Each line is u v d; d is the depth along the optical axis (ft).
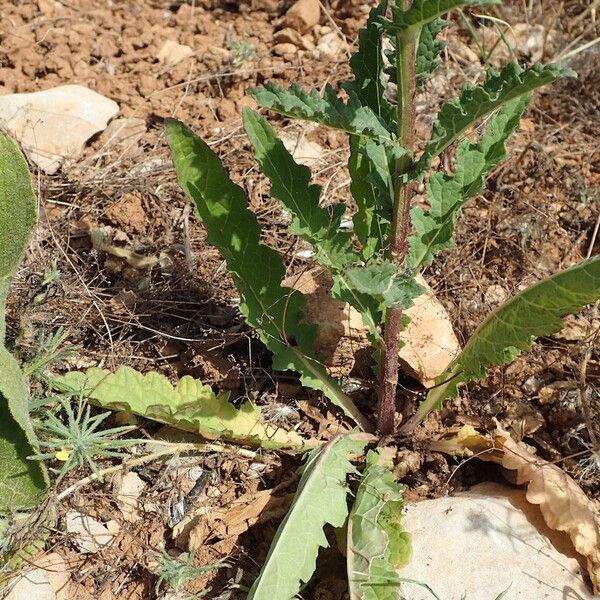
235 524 1.07
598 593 0.98
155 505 1.11
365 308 1.05
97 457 1.14
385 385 1.11
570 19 1.76
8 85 1.58
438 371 1.19
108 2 1.77
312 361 1.15
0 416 1.01
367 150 0.96
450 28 1.72
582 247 1.40
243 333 1.24
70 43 1.64
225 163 1.48
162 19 1.76
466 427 1.14
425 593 0.97
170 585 1.03
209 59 1.65
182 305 1.30
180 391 1.14
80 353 1.24
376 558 0.96
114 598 1.04
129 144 1.51
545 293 0.96
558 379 1.23
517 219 1.41
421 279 1.26
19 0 1.72
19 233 1.01
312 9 1.70
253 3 1.78
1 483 1.03
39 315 1.25
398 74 0.88
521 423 1.18
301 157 1.49
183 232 1.36
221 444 1.15
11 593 1.00
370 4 1.73
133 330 1.28
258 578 0.91
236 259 1.13
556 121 1.59
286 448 1.14
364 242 1.11
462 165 1.00
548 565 0.99
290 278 1.26
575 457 1.15
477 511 1.03
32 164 1.44
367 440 1.14
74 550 1.07
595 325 1.28
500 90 0.80
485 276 1.36
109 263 1.33
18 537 1.03
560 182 1.47
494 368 1.22
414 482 1.13
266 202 1.43
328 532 1.07
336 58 1.66
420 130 1.52
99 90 1.59
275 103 0.81
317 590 1.03
